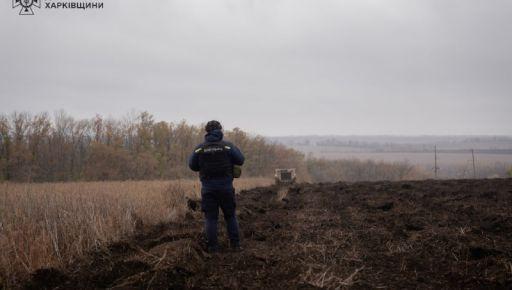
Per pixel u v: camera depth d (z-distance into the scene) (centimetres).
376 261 529
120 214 788
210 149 616
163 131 5016
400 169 8756
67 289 446
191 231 694
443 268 488
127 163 4497
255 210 1024
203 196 620
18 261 507
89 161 4369
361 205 1070
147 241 657
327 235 692
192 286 437
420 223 753
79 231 650
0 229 645
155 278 434
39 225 676
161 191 1211
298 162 7150
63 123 4344
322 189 1652
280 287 436
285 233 717
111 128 4719
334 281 449
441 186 1495
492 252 516
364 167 8894
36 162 4031
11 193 1014
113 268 484
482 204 970
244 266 519
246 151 6359
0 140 3794
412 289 425
